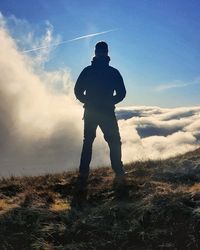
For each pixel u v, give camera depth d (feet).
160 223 8.71
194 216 8.57
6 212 9.80
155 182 11.25
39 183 12.73
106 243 8.36
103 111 11.84
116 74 12.01
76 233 8.74
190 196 9.48
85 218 9.32
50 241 8.63
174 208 8.92
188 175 11.79
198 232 8.21
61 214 9.68
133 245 8.28
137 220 8.90
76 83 12.01
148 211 9.04
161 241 8.23
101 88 11.84
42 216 9.55
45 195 11.46
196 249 7.89
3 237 8.74
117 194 10.68
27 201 10.77
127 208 9.43
